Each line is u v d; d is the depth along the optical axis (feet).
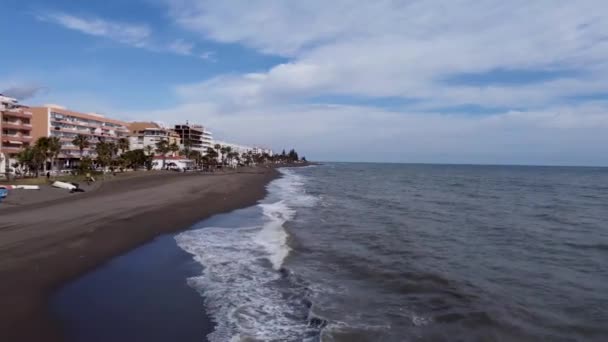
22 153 182.19
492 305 31.45
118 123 331.98
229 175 257.34
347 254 47.96
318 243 54.34
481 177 310.86
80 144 236.43
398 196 133.59
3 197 89.81
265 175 292.61
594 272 42.32
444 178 283.59
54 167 243.19
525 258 48.29
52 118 249.14
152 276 38.78
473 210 96.73
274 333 26.61
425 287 35.78
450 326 27.35
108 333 26.32
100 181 163.43
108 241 52.34
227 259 45.55
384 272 40.29
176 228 65.16
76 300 31.94
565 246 55.52
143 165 308.60
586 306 31.91
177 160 362.94
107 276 38.42
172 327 27.40
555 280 39.11
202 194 120.57
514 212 94.07
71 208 78.13
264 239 57.06
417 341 25.00
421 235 61.87
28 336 25.59
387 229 66.69
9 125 199.21
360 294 33.76
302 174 345.92
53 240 50.08
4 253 43.42
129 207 82.69
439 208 99.71
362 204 106.63
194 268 41.81
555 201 124.26
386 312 29.76
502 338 25.75
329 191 153.07
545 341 25.49
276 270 41.11
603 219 83.51
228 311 30.27
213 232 62.34
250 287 35.78
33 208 77.41
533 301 32.86
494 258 47.96
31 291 33.22
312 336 26.18
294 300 32.55
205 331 26.84
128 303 31.63
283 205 102.01
